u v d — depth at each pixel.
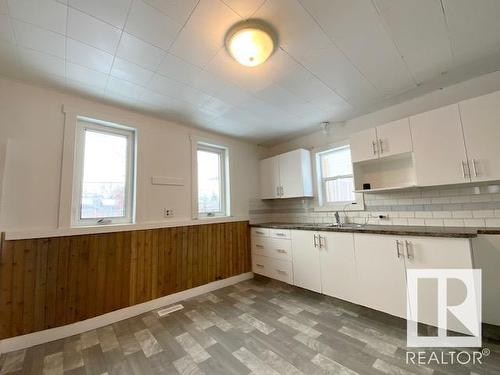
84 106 2.40
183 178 3.11
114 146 2.67
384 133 2.47
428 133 2.18
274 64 1.94
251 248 3.72
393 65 1.99
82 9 1.36
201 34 1.58
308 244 2.79
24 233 1.95
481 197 2.13
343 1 1.36
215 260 3.27
